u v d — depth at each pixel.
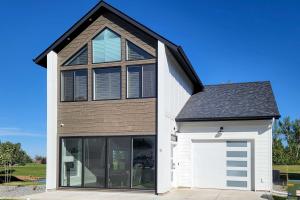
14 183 22.50
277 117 16.75
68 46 18.33
